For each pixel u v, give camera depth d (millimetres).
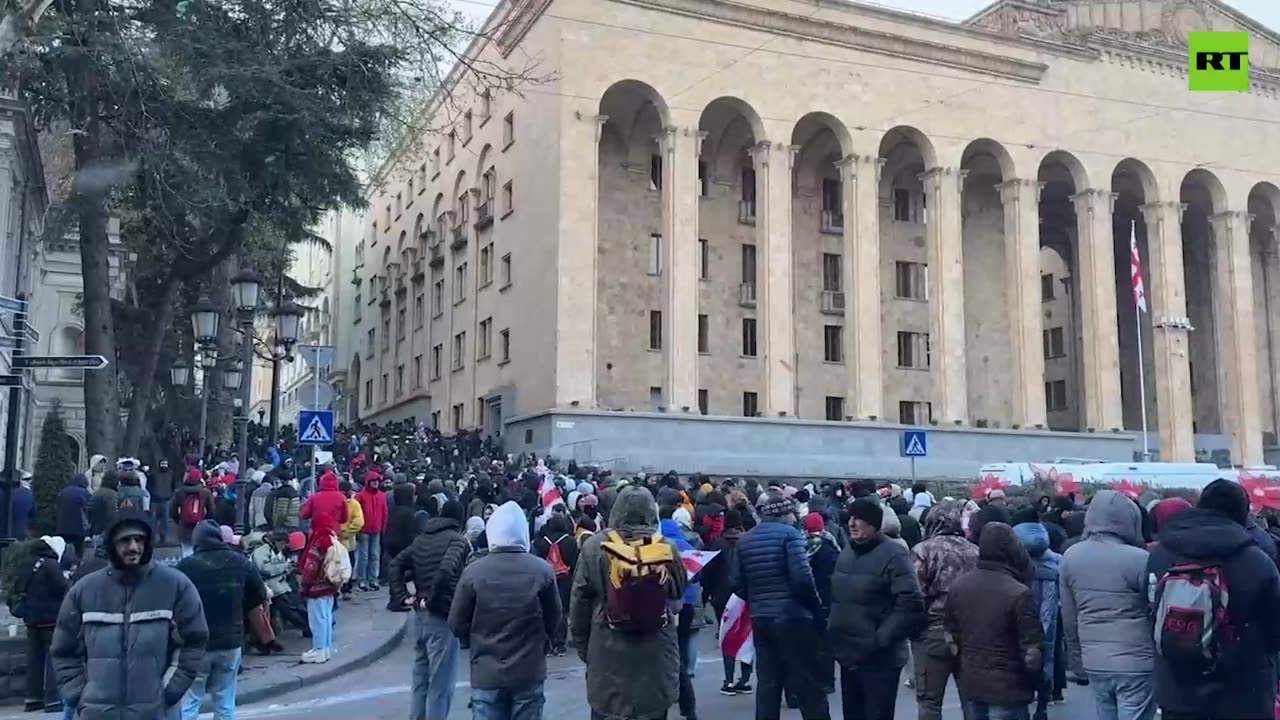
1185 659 6055
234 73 20344
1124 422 58656
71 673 6340
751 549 8625
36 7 14922
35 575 11312
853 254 44625
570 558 14859
